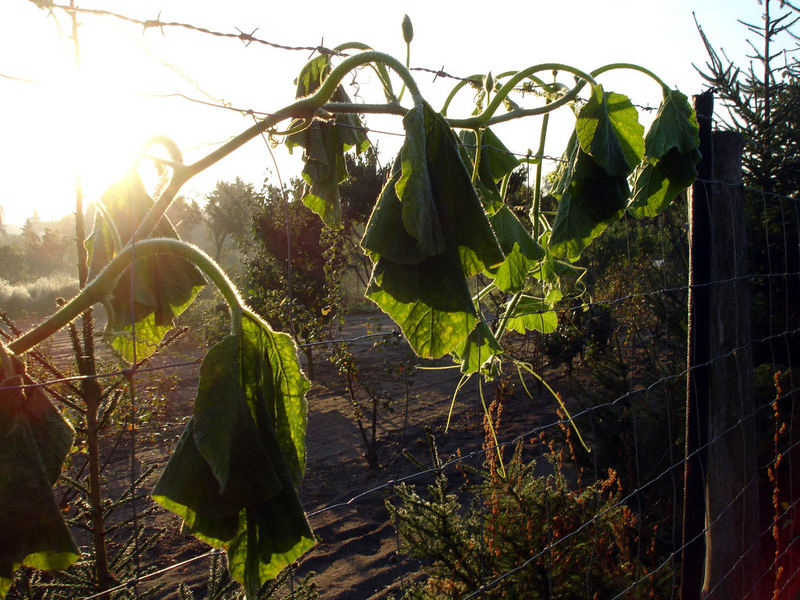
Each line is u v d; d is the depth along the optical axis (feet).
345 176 5.27
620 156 6.07
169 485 3.08
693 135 6.79
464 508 18.88
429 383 38.22
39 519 2.91
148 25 4.44
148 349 4.12
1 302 77.66
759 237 18.63
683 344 19.01
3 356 3.04
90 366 8.46
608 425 17.11
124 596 8.97
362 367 43.57
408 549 11.42
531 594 10.25
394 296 3.70
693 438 8.59
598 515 8.02
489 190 5.87
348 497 23.36
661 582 10.82
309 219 35.14
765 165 18.90
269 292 33.35
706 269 8.38
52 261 131.95
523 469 12.10
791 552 12.15
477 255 3.82
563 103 5.71
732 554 8.70
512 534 10.80
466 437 28.35
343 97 5.11
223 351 3.18
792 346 17.65
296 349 3.59
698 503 8.57
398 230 3.61
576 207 6.42
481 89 6.56
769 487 14.51
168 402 23.90
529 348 30.60
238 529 3.40
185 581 16.72
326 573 17.94
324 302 33.42
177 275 3.96
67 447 3.23
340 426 31.81
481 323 6.60
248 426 3.17
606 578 10.50
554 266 7.61
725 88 19.60
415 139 3.53
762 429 15.14
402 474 25.02
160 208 3.43
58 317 3.26
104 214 3.59
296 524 3.35
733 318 8.50
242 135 3.57
